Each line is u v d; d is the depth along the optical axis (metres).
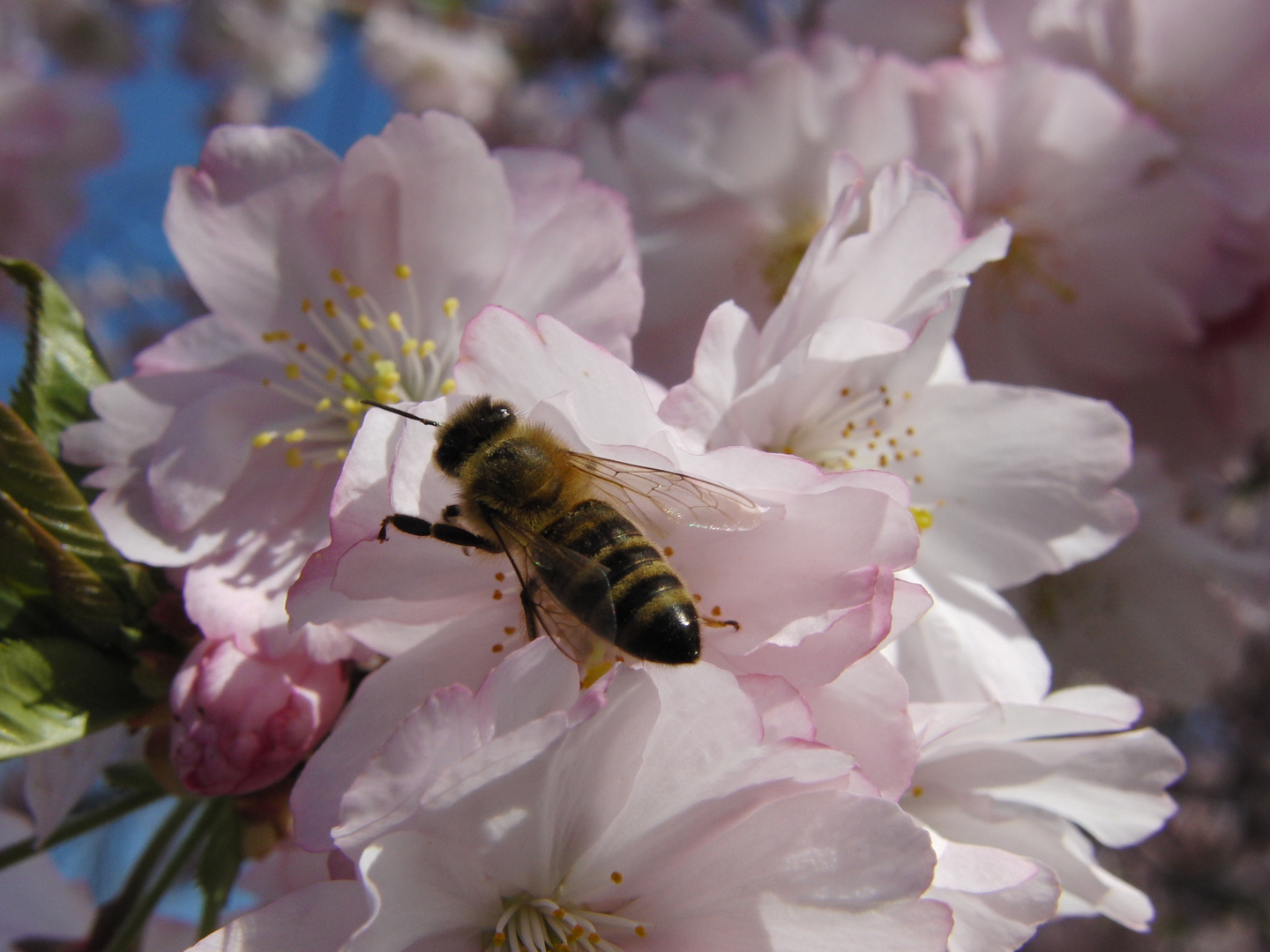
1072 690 0.06
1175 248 0.08
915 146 0.08
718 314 0.05
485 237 0.06
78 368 0.06
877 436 0.06
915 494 0.06
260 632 0.05
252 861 0.06
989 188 0.08
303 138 0.05
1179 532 0.08
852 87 0.08
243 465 0.05
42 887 0.07
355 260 0.06
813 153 0.08
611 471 0.05
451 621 0.05
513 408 0.05
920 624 0.06
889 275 0.05
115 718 0.05
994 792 0.05
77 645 0.05
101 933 0.06
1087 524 0.06
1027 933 0.05
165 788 0.05
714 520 0.05
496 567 0.05
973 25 0.08
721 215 0.08
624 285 0.05
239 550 0.05
